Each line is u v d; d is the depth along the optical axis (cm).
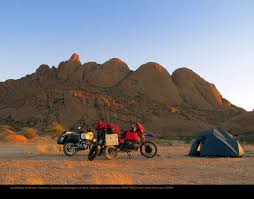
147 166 1541
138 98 18312
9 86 19000
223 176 1271
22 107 15475
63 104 15312
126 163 1650
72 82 19625
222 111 19600
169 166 1546
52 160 1759
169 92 19738
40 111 14975
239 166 1560
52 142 4209
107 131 1845
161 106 17850
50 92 16412
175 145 3753
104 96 16950
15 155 2175
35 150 2647
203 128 15250
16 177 1181
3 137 4262
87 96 16362
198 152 2102
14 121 14338
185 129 14888
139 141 1881
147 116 16050
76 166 1499
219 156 1995
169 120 15975
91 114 15062
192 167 1516
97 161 1739
